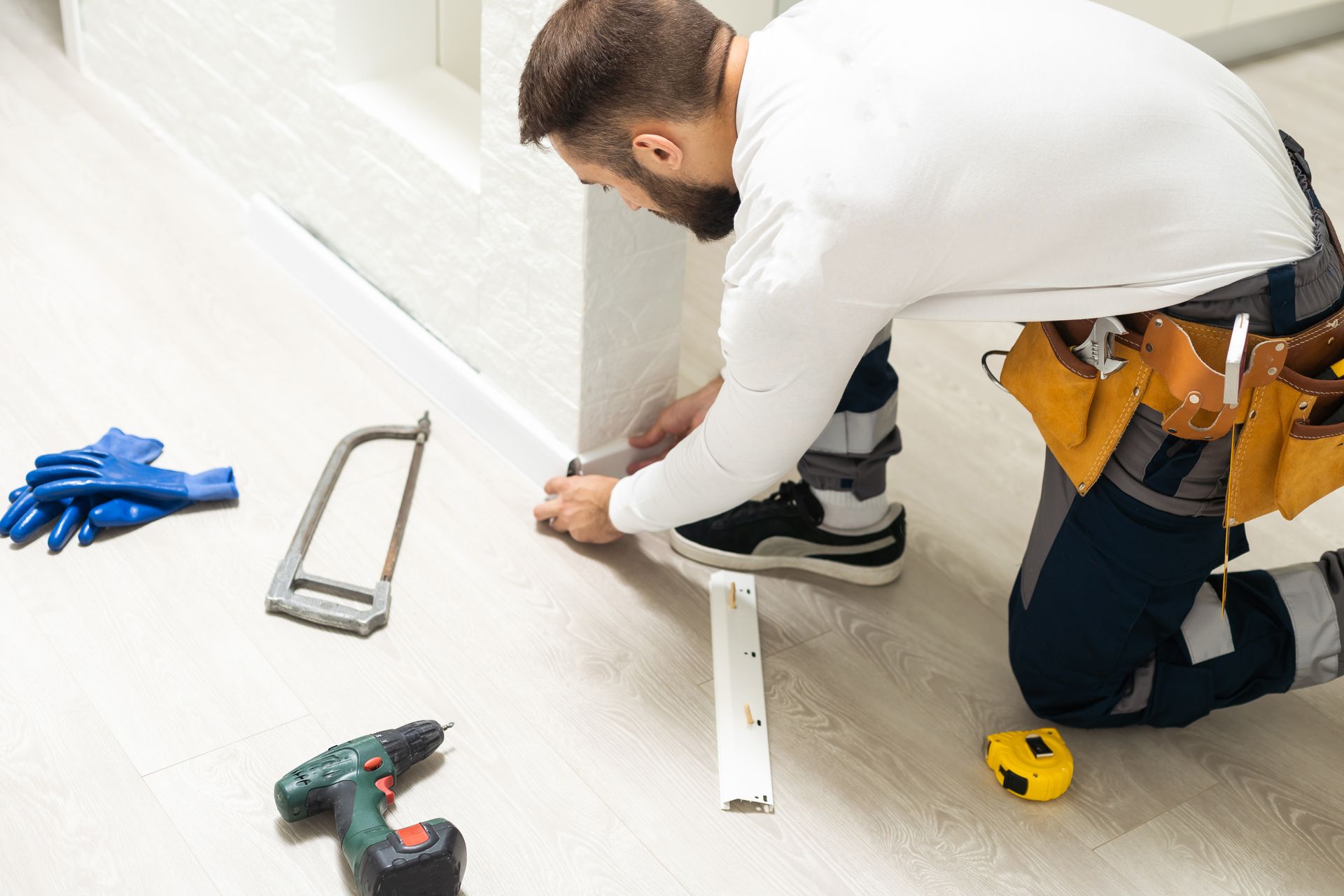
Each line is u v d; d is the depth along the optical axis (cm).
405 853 136
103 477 190
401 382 231
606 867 150
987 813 161
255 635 176
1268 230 131
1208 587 167
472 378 217
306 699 167
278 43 236
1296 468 142
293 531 195
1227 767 170
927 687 180
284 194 255
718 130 135
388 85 229
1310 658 164
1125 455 149
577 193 179
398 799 155
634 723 169
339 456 208
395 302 235
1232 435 141
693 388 237
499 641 179
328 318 245
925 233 124
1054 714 170
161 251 256
